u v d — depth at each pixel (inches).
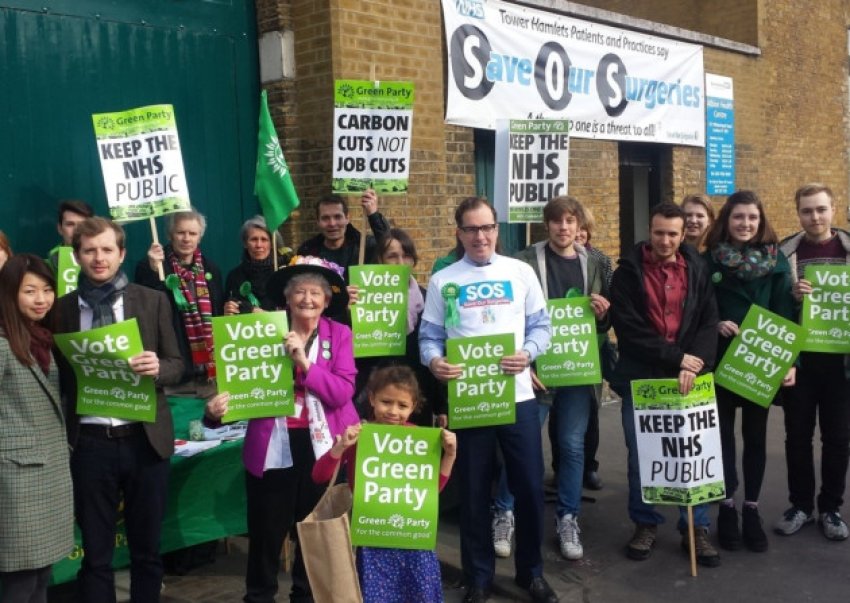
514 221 207.2
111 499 138.3
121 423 136.9
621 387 186.1
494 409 154.3
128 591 168.9
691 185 374.0
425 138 258.4
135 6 221.3
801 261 193.8
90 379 133.3
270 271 206.8
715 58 380.5
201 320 198.8
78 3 210.7
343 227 205.5
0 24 197.9
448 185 271.1
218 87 239.6
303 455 147.3
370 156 199.8
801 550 186.5
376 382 136.9
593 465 231.8
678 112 359.6
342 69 236.4
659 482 173.9
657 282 177.3
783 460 252.4
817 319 183.6
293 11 243.6
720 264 185.8
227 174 242.1
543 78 294.8
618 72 325.4
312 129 242.8
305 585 151.7
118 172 180.1
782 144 426.9
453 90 265.0
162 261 194.4
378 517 131.3
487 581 162.2
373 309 179.0
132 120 181.3
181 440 174.7
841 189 473.4
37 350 125.0
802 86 437.4
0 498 118.0
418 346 177.9
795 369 189.5
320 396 144.3
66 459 127.0
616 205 332.5
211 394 199.8
